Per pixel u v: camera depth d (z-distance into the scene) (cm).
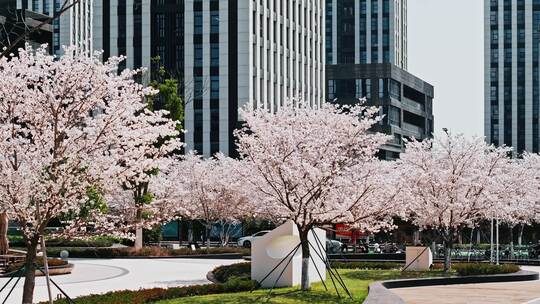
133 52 8944
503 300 2738
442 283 3359
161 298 2348
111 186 1908
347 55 15462
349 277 3325
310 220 2645
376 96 11544
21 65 1902
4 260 3697
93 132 1855
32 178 1759
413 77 12769
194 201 5638
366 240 6881
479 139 3919
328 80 11731
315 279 3016
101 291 2827
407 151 4122
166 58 8850
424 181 3706
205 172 5669
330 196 2669
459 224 3844
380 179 2698
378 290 2373
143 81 6850
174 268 4147
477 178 3784
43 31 6706
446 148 3866
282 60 9362
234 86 8644
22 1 12450
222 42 8700
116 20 8988
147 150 1978
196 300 2330
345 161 2758
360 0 15425
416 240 6250
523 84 13912
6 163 1802
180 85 7969
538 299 2777
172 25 8850
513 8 13975
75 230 1914
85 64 1900
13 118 1870
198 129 8700
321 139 2683
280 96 9281
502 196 4231
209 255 5162
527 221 6019
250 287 2709
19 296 2592
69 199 1814
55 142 1838
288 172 2509
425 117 13488
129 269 4056
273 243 2855
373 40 15350
